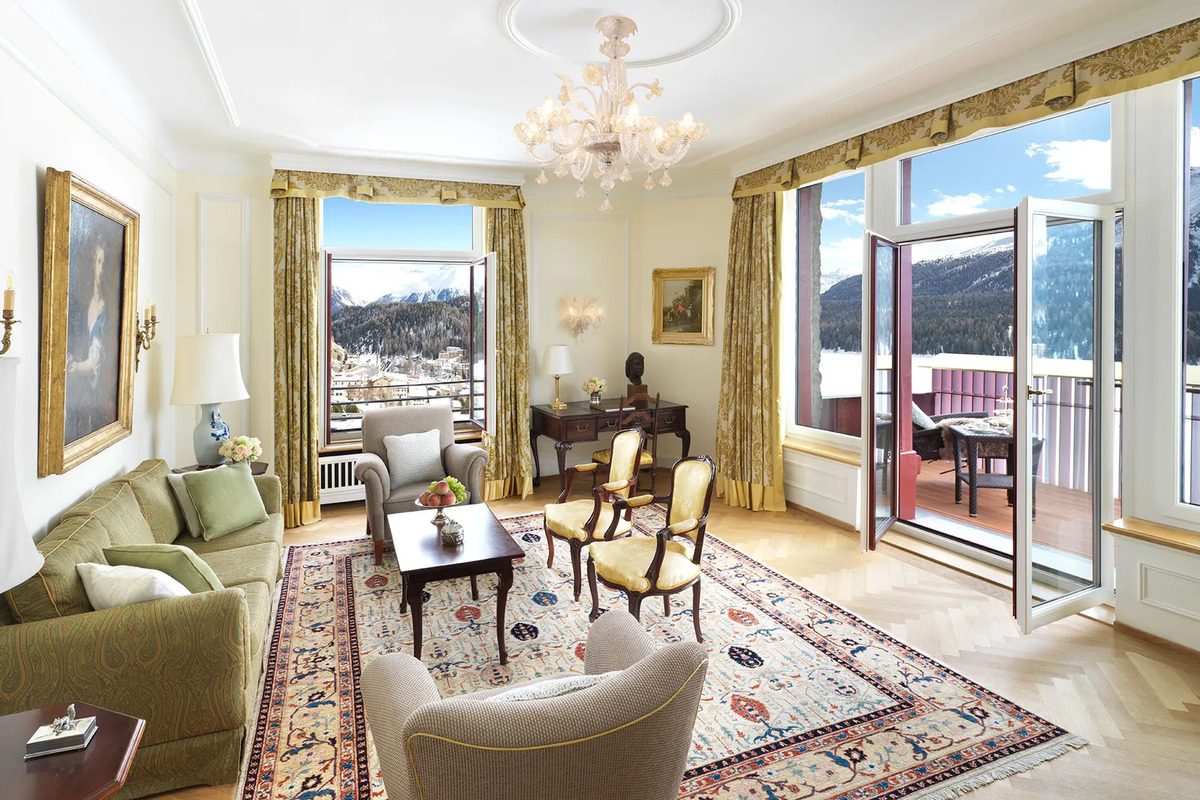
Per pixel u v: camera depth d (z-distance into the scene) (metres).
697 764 2.27
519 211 5.82
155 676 2.10
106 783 1.34
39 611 2.09
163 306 4.49
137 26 2.87
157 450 4.36
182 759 2.16
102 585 2.20
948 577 3.96
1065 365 3.21
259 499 3.77
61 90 2.71
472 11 2.80
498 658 3.02
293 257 5.07
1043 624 3.15
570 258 6.38
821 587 3.81
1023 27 2.97
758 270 5.28
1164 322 3.08
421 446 4.70
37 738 1.43
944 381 6.69
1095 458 3.38
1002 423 5.30
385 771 1.62
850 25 2.95
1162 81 2.79
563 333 6.41
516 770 1.21
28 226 2.47
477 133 4.55
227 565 3.10
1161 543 2.98
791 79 3.62
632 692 1.29
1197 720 2.49
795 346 5.50
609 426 5.86
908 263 4.71
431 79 3.56
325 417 5.38
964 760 2.28
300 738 2.44
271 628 3.32
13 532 1.48
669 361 6.47
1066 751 2.32
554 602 3.63
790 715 2.56
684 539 4.61
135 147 3.77
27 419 2.48
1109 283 3.31
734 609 3.51
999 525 4.84
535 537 4.73
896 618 3.41
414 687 1.72
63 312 2.57
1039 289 3.07
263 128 4.38
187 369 3.93
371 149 4.93
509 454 5.88
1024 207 2.98
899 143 4.02
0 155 2.27
